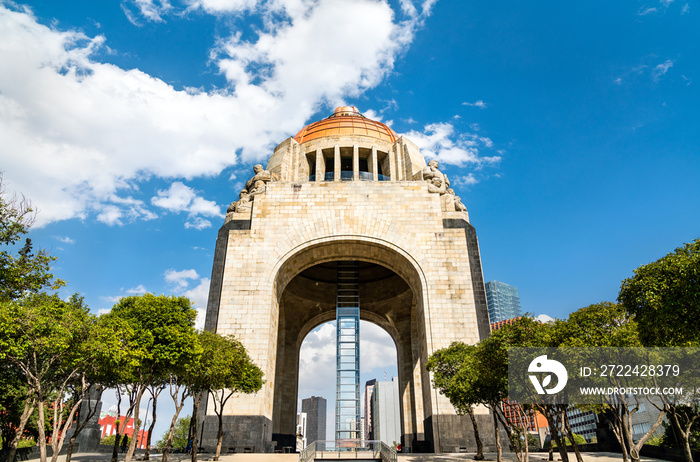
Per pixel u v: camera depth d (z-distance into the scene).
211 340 23.06
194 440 22.48
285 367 45.88
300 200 36.41
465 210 36.97
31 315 15.78
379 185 37.00
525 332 18.53
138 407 19.41
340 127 48.56
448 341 31.56
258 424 28.80
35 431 29.69
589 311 18.66
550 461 23.91
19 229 19.42
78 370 17.86
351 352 39.22
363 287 47.72
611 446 28.52
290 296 45.56
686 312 15.83
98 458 26.34
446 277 33.62
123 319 19.09
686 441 16.97
